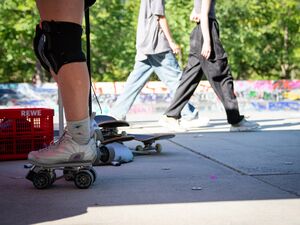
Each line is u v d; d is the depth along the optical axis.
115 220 2.45
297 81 17.66
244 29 26.47
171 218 2.48
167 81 7.68
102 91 16.09
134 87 7.75
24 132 4.62
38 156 3.19
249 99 17.55
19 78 29.25
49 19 3.14
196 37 7.04
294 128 7.32
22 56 25.75
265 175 3.58
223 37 25.98
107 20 26.47
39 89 16.62
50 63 3.21
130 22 26.91
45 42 3.16
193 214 2.55
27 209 2.67
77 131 3.17
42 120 4.69
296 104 17.73
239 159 4.32
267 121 8.83
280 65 30.45
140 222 2.42
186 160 4.36
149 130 7.34
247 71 31.03
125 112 7.80
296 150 4.89
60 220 2.45
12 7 23.03
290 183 3.28
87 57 3.72
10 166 4.20
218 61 6.91
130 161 4.29
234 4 25.81
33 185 3.31
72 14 3.14
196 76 7.08
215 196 2.93
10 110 4.56
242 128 6.93
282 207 2.67
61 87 3.18
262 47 28.48
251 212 2.58
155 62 7.70
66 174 3.35
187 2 24.91
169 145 5.44
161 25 7.61
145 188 3.17
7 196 2.99
